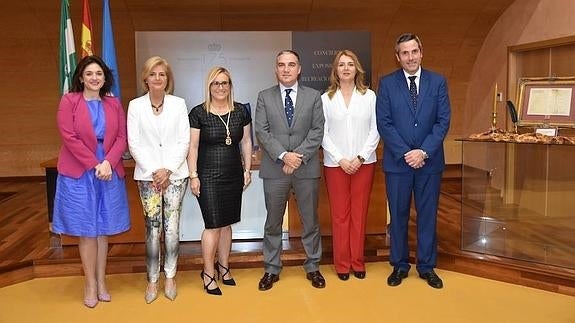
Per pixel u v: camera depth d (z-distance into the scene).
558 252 3.96
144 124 3.49
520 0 6.88
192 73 6.68
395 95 3.65
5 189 7.70
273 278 3.84
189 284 3.91
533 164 4.21
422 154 3.55
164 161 3.52
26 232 5.07
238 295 3.69
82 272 4.19
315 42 6.12
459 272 4.12
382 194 4.83
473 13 7.62
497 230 4.22
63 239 4.53
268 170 3.70
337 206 3.86
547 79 4.48
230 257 4.25
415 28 8.04
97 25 7.52
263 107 3.67
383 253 4.38
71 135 3.31
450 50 8.33
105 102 3.45
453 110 8.88
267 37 6.80
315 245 3.86
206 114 3.58
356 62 3.72
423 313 3.35
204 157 3.60
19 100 8.43
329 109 3.75
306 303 3.52
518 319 3.25
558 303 3.49
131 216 4.57
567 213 3.99
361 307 3.45
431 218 3.79
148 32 6.54
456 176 8.02
